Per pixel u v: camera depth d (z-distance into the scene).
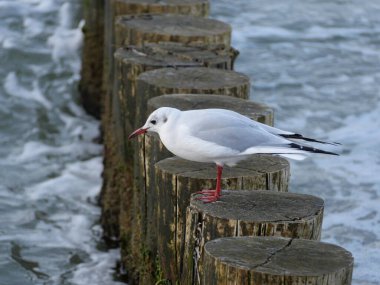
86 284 11.45
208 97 10.16
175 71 11.06
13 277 11.52
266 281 6.21
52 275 11.64
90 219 13.52
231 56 12.06
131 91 11.60
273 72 20.39
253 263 6.36
